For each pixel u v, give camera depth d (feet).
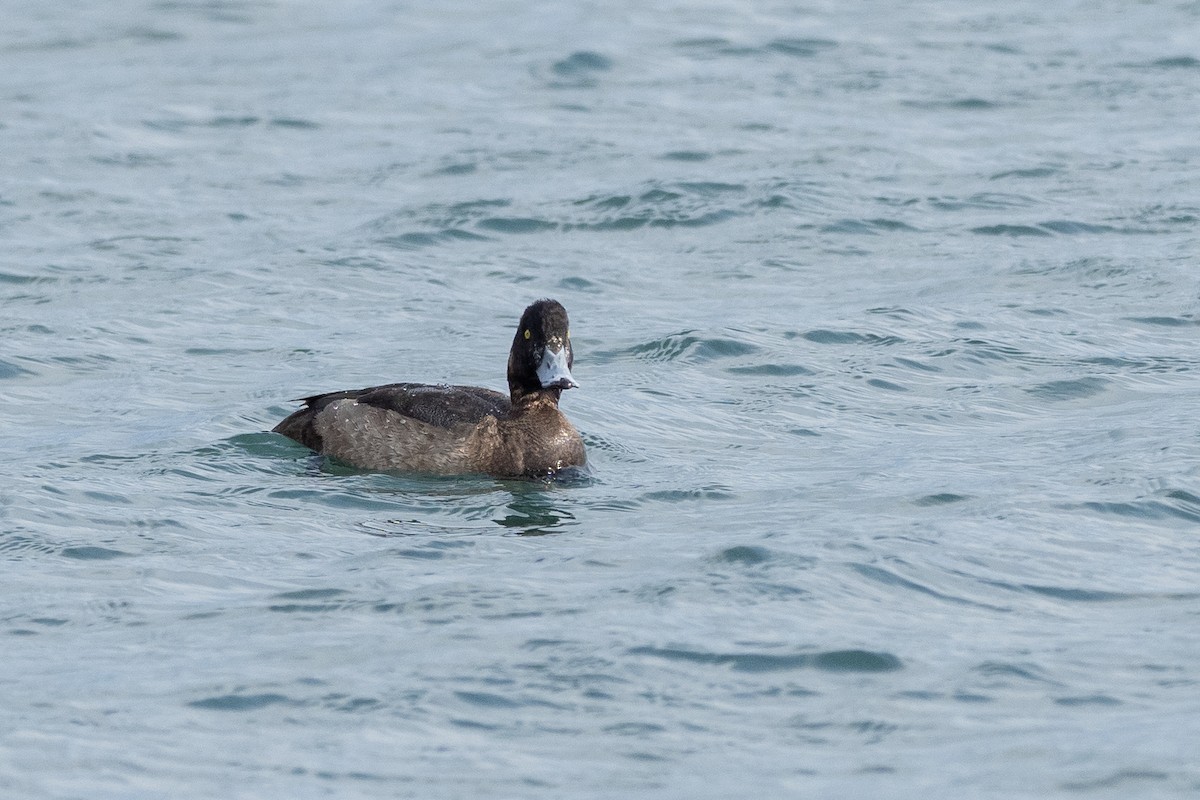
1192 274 63.87
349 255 68.90
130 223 73.87
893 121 89.97
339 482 43.57
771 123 89.97
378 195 78.33
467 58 108.47
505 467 44.62
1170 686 29.91
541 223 73.56
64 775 27.09
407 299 63.41
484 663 31.04
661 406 50.57
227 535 38.91
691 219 73.51
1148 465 42.78
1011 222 71.92
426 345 57.57
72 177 81.66
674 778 27.04
